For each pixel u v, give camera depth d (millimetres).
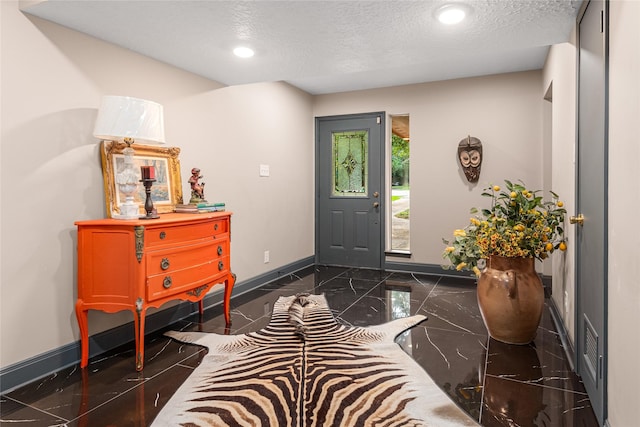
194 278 2674
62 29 2322
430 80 4691
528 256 2604
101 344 2557
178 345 2664
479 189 4566
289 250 4863
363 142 5156
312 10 2135
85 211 2459
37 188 2205
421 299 3734
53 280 2291
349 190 5273
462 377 2164
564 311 2756
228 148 3748
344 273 4887
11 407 1904
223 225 3023
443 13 2178
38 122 2205
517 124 4395
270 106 4430
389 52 2797
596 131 1789
